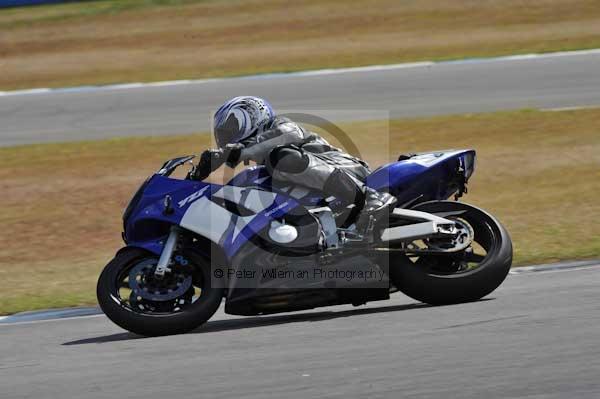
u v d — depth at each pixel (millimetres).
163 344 18625
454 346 16531
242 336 18844
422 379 14719
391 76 62344
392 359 15977
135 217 20062
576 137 46438
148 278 19578
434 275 20234
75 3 88125
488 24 75438
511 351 15938
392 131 49281
